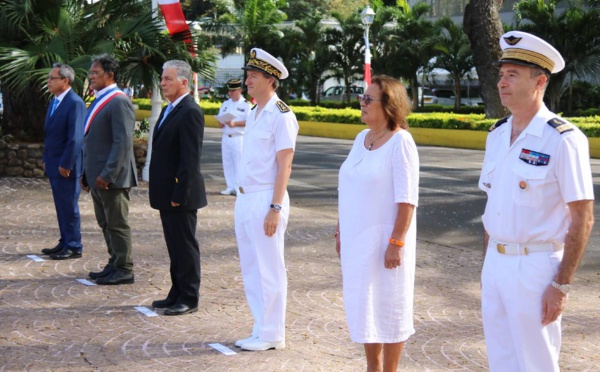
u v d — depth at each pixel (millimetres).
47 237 9062
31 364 5090
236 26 38594
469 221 10875
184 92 6129
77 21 13203
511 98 3619
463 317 6281
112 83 7039
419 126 24516
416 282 7418
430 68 34938
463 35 33500
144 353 5328
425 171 16359
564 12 28656
